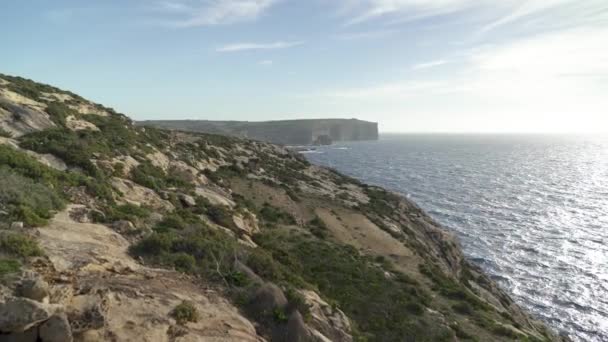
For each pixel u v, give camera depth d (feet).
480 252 201.57
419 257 129.70
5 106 94.68
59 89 149.79
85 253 41.11
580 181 449.48
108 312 32.07
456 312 87.56
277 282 55.98
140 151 116.47
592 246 210.18
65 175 66.39
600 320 138.51
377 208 182.19
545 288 161.89
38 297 26.45
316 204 159.74
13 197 48.42
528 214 281.54
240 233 86.84
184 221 70.44
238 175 168.25
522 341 78.33
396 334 67.00
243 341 36.37
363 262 102.73
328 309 57.26
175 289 41.60
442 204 311.47
